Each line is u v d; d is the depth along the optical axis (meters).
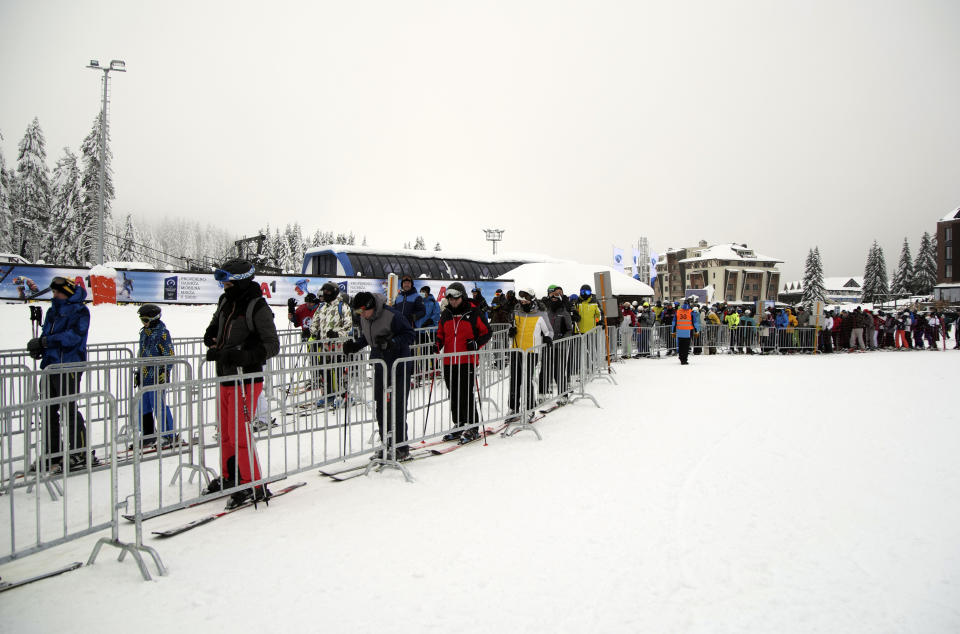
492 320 13.09
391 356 5.68
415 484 5.09
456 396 6.60
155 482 5.34
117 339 15.77
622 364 16.17
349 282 24.78
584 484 5.01
